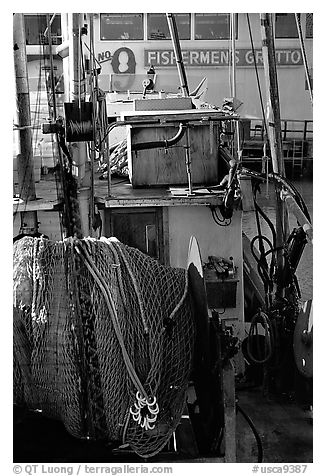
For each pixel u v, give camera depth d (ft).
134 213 25.98
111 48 61.57
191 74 64.28
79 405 18.22
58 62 30.71
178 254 26.25
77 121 23.54
